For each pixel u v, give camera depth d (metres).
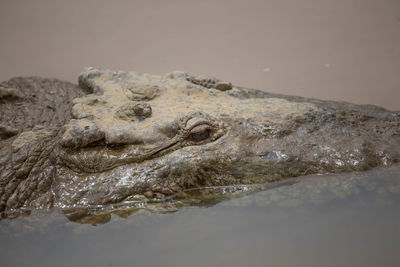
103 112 9.29
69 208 7.76
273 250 6.86
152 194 8.00
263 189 8.22
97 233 7.47
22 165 8.11
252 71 28.72
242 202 8.03
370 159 8.41
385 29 32.16
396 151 8.52
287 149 8.64
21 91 11.57
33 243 7.31
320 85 25.78
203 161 8.33
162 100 10.11
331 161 8.44
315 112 9.47
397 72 25.53
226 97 10.74
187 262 6.81
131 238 7.42
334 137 8.86
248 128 9.01
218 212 7.91
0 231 7.46
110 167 8.18
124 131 8.33
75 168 8.16
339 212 7.57
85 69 12.11
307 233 7.18
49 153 8.41
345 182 8.10
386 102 22.47
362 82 25.33
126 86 10.75
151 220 7.74
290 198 7.97
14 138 8.78
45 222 7.57
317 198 7.91
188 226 7.67
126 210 7.81
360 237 6.89
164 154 8.41
